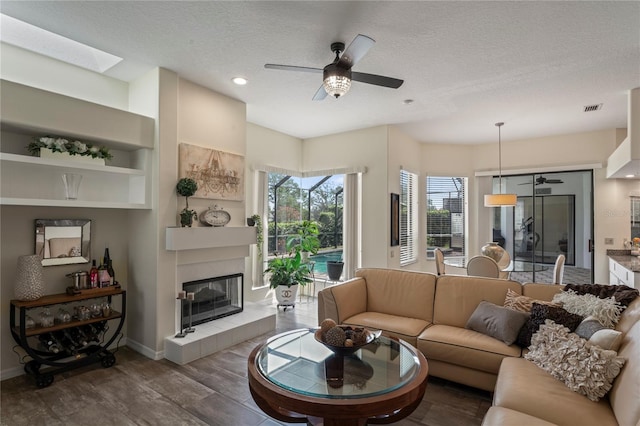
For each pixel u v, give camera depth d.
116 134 3.18
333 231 6.14
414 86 3.79
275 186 5.81
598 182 5.51
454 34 2.73
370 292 3.74
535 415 1.73
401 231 5.88
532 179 6.13
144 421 2.34
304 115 4.88
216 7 2.41
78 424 2.30
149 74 3.50
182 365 3.21
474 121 5.11
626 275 4.12
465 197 6.68
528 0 2.29
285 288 5.10
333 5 2.38
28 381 2.90
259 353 2.38
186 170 3.62
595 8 2.37
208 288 3.97
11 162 2.77
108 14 2.50
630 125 3.80
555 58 3.12
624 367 1.79
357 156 5.62
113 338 3.33
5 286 2.98
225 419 2.37
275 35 2.79
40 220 3.17
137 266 3.62
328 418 1.73
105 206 3.17
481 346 2.64
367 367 2.19
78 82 3.46
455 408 2.52
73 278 3.22
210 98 3.94
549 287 2.91
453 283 3.34
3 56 3.04
